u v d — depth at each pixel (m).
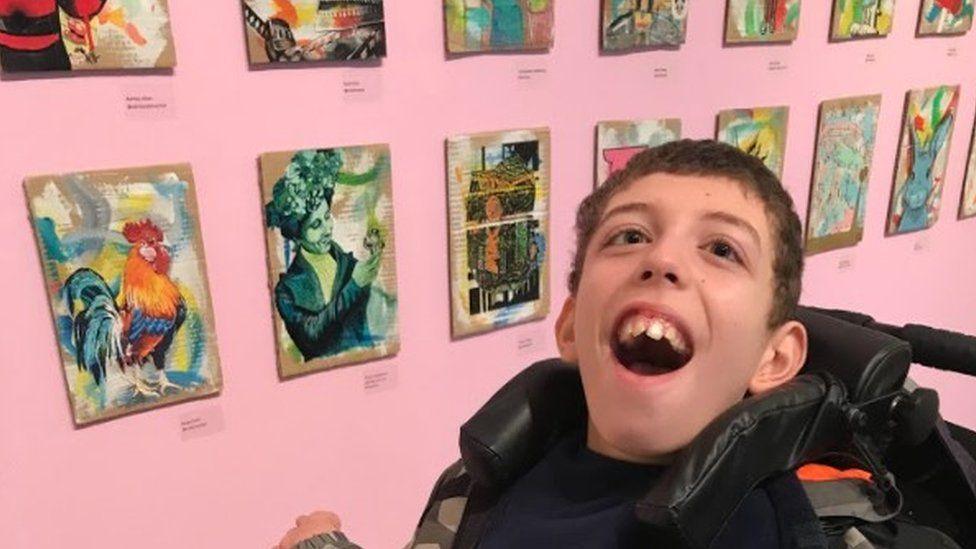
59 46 1.03
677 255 0.67
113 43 1.06
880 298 2.01
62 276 1.11
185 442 1.27
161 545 1.30
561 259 1.51
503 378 1.54
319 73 1.21
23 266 1.10
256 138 1.20
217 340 1.25
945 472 0.80
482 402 1.53
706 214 0.68
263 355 1.30
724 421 0.61
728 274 0.67
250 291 1.26
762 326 0.69
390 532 1.52
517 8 1.31
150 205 1.13
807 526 0.60
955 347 0.85
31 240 1.09
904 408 0.74
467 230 1.39
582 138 1.46
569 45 1.39
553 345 1.57
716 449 0.59
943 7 1.83
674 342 0.67
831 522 0.63
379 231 1.32
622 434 0.67
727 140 1.60
